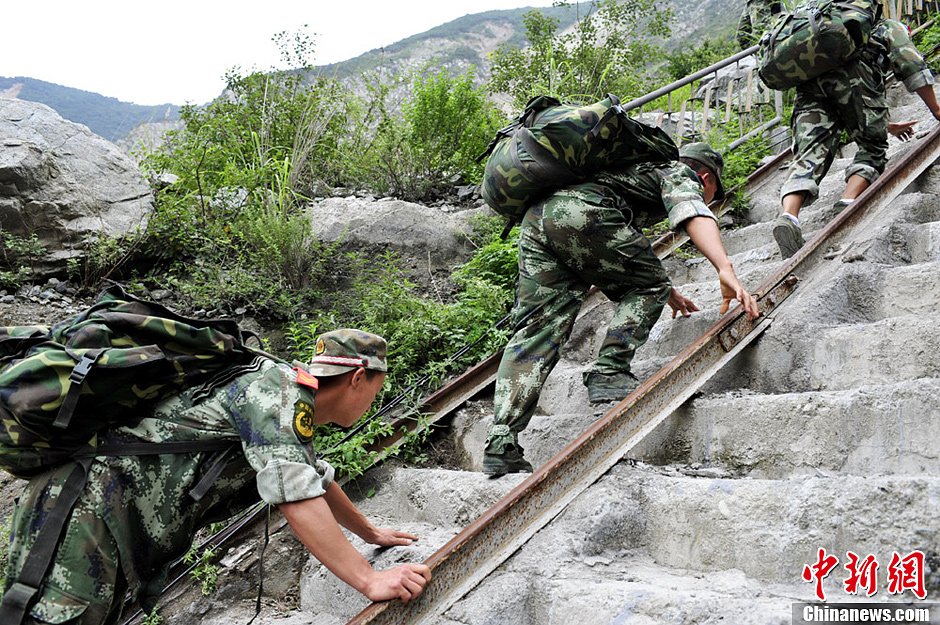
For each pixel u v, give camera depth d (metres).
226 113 7.36
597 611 2.17
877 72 4.52
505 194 3.19
